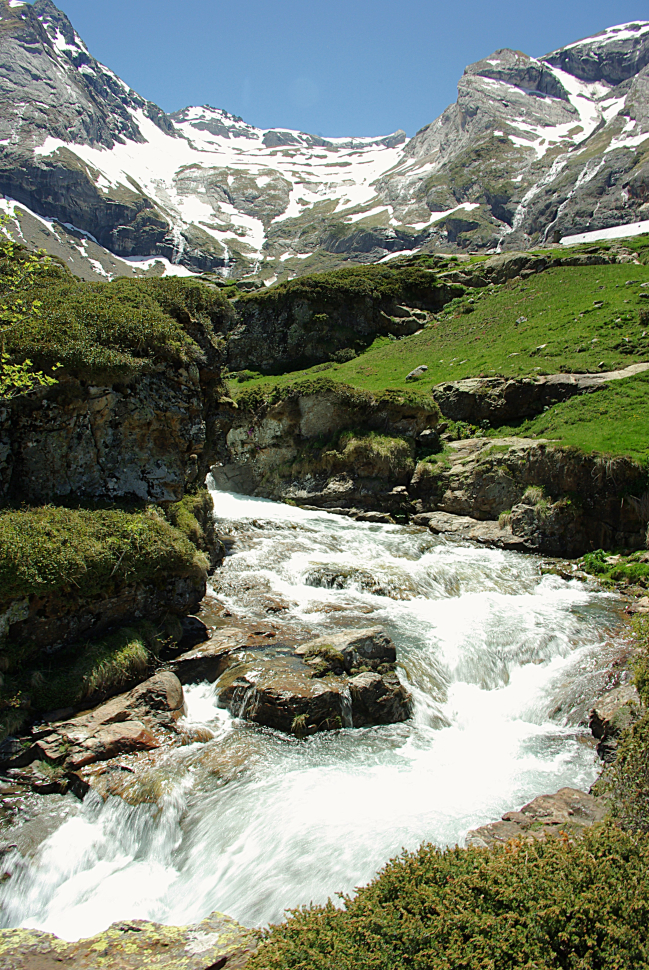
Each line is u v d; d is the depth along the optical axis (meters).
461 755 12.70
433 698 15.05
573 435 28.34
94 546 14.32
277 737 12.82
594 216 172.62
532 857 6.71
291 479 37.16
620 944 5.55
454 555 25.61
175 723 12.95
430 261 70.06
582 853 6.61
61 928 9.14
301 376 50.88
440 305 61.81
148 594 15.80
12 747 11.61
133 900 9.55
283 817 10.34
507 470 28.58
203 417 22.61
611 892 5.99
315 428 36.81
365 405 35.25
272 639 16.44
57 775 11.22
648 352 35.06
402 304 61.38
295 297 57.75
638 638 11.46
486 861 6.71
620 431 27.39
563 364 35.59
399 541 26.72
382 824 10.05
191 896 9.51
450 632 17.67
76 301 18.86
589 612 19.53
